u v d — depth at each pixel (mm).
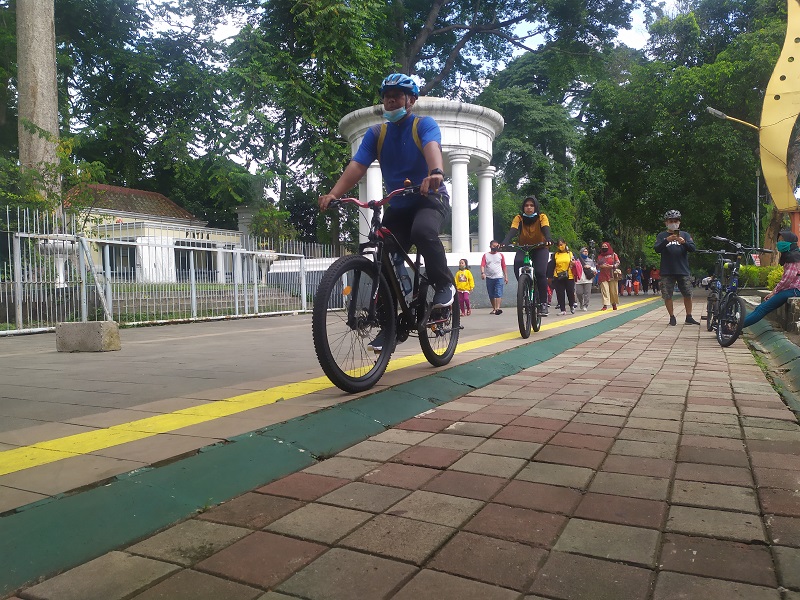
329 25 22156
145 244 12562
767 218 25141
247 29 22672
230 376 4488
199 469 2221
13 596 1455
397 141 3963
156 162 32031
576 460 2453
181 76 29609
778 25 22047
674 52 26734
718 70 22266
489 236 18578
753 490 2102
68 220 13531
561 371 4828
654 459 2459
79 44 28000
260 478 2258
